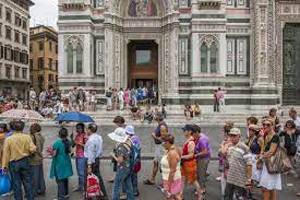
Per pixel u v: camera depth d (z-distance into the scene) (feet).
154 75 168.14
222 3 152.15
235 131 44.65
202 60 152.76
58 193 52.34
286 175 68.44
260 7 151.33
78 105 142.51
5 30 242.37
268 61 152.46
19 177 49.21
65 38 153.99
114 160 52.60
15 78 256.93
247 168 44.04
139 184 62.28
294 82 156.56
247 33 154.30
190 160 49.65
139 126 121.90
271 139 46.26
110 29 154.20
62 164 51.88
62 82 154.51
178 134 111.14
